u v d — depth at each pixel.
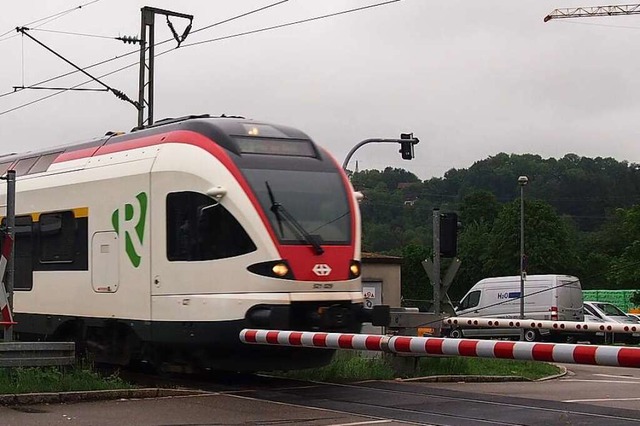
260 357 15.87
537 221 87.94
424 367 19.44
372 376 18.09
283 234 15.61
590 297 75.69
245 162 16.03
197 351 16.33
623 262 75.25
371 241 100.12
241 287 15.43
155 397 14.73
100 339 18.44
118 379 15.55
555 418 12.93
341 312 15.88
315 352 16.30
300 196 16.08
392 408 13.88
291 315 15.45
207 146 16.30
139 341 17.52
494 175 115.00
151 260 16.80
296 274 15.52
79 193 18.91
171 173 16.53
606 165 117.56
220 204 15.77
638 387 18.62
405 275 86.06
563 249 87.81
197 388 16.17
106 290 17.92
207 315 15.70
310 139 17.22
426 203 105.50
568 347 11.27
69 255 19.09
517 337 43.34
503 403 14.57
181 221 16.27
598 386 18.84
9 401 13.57
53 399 13.91
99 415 12.78
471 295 45.03
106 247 17.98
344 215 16.44
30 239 20.38
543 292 42.72
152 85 31.77
